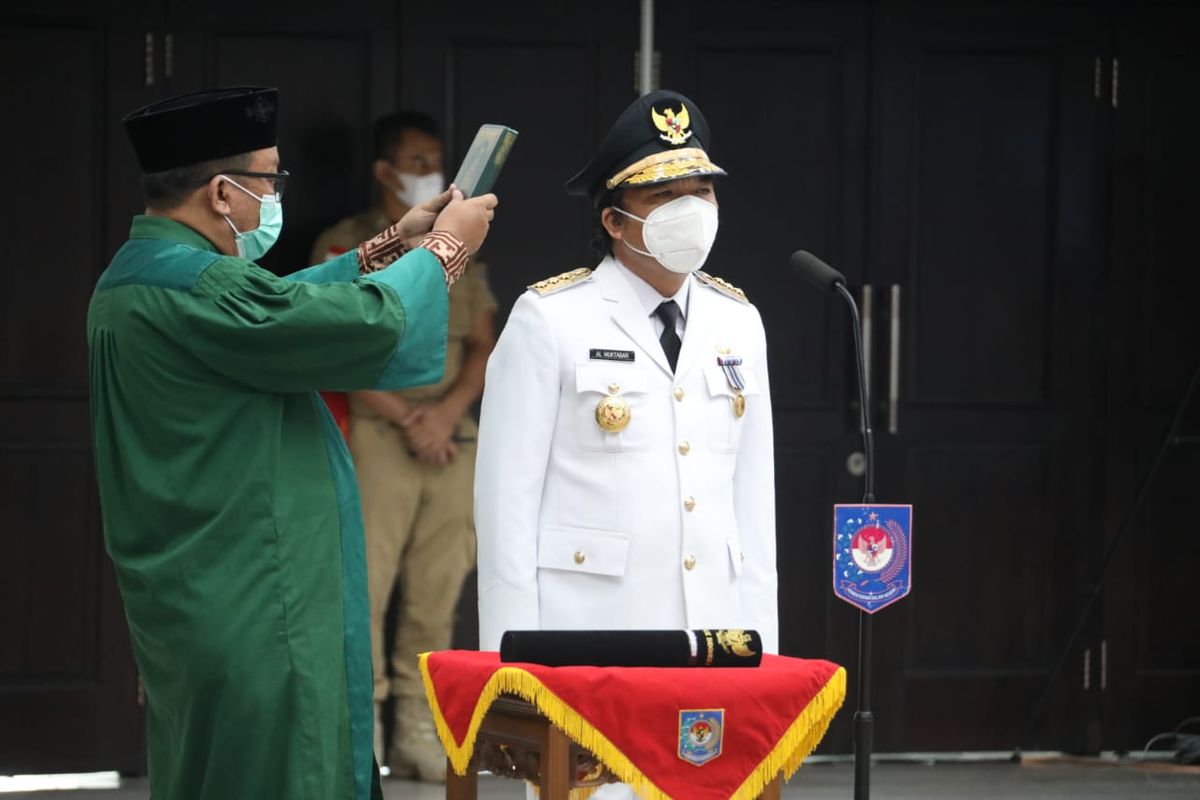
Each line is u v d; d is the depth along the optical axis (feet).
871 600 31.07
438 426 54.90
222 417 28.04
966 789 53.26
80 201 54.34
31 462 54.13
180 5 54.65
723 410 32.60
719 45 57.52
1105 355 59.21
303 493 28.35
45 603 54.13
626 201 31.94
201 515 27.96
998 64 58.80
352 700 28.45
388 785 53.57
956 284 58.65
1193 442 58.65
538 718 26.50
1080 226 59.16
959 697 58.44
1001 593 58.80
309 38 55.31
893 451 58.23
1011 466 58.85
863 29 58.23
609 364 32.09
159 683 28.35
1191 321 59.52
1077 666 58.85
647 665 26.71
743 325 33.68
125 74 54.49
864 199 58.23
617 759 25.62
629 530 31.65
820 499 57.93
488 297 55.88
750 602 33.09
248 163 29.32
